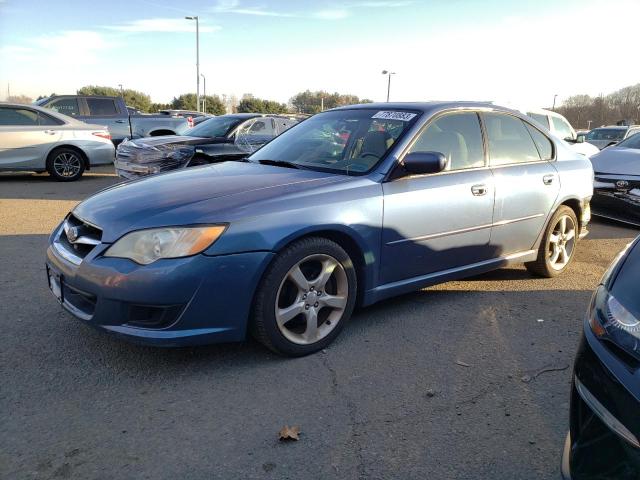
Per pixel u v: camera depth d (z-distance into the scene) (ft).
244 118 30.63
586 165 17.03
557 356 11.38
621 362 6.03
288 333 10.82
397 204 11.96
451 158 13.39
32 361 10.60
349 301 11.61
